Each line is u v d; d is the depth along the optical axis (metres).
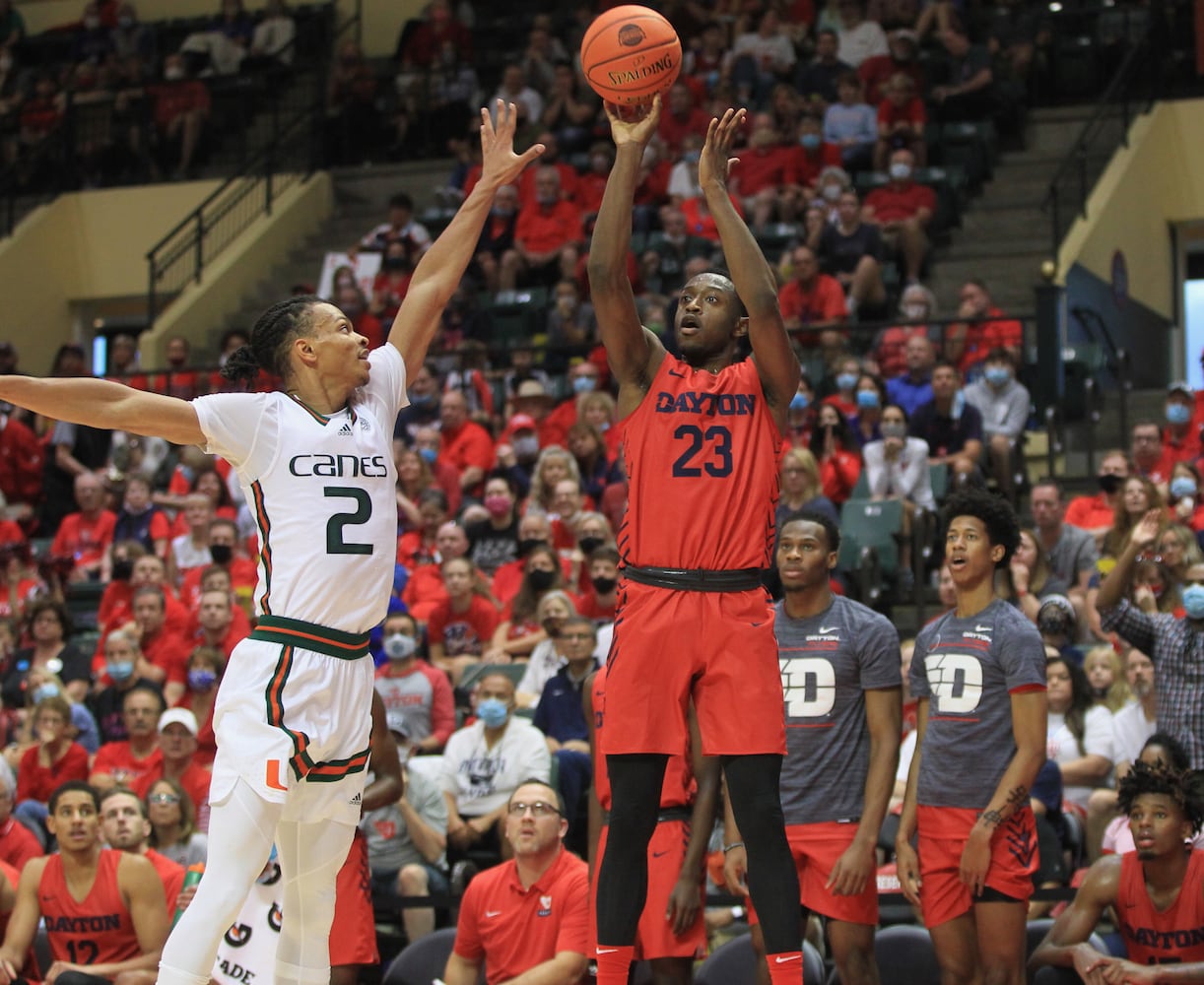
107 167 28.48
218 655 14.04
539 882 9.69
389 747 8.86
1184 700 10.02
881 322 17.95
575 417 18.50
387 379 6.64
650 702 6.27
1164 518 12.88
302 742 5.97
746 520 6.36
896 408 15.75
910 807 8.54
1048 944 9.09
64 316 27.86
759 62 25.09
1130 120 23.59
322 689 6.05
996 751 8.21
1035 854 8.20
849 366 17.27
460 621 15.00
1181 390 16.42
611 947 6.15
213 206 27.33
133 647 14.52
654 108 6.56
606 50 6.45
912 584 15.16
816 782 8.43
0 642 16.09
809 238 21.06
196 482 19.05
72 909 10.38
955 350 18.52
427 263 7.05
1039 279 20.69
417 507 16.73
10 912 11.05
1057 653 11.66
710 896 9.89
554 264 22.89
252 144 28.84
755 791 6.24
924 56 24.44
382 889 11.80
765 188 22.25
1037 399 17.91
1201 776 9.73
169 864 10.75
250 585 16.72
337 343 6.36
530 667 13.72
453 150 26.95
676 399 6.48
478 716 12.30
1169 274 23.86
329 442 6.25
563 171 23.97
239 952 8.57
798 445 16.44
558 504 16.09
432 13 28.75
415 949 10.41
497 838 12.17
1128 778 8.91
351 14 30.66
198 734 13.78
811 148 22.89
